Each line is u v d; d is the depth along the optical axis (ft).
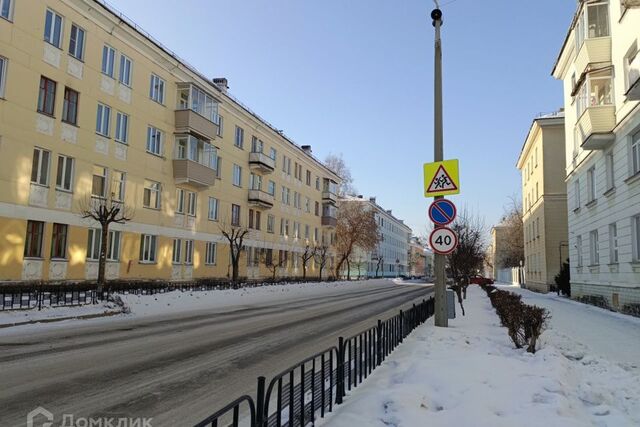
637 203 53.11
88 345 30.14
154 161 85.51
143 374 22.41
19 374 21.98
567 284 93.45
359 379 20.57
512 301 34.63
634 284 54.19
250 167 123.54
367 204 262.26
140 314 50.85
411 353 25.26
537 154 124.98
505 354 26.12
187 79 94.22
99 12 72.49
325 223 177.27
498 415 14.65
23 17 60.90
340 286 135.23
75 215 68.23
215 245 105.70
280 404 13.00
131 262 79.10
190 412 16.93
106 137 74.54
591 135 60.64
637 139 54.39
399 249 376.89
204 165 95.71
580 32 66.13
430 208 34.32
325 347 30.91
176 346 30.32
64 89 67.36
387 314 54.13
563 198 114.83
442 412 14.83
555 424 13.53
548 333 36.04
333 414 15.93
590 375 21.98
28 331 36.32
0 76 58.23
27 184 61.00
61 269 65.62
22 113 60.44
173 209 90.33
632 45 54.49
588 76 62.34
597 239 68.59
